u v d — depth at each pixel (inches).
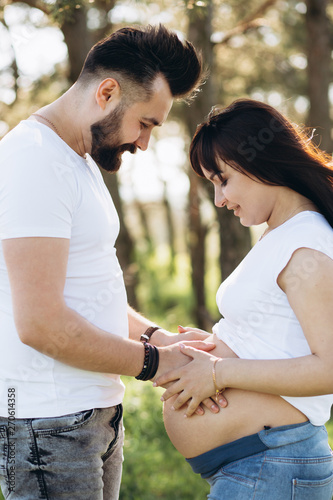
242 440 66.8
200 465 70.6
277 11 271.6
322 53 233.1
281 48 294.4
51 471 67.8
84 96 69.9
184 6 123.0
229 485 66.8
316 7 229.8
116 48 68.1
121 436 80.9
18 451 67.8
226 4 234.7
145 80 68.2
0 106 215.0
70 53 187.0
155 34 69.0
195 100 182.2
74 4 113.1
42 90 228.1
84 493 69.5
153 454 142.6
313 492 66.1
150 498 127.3
